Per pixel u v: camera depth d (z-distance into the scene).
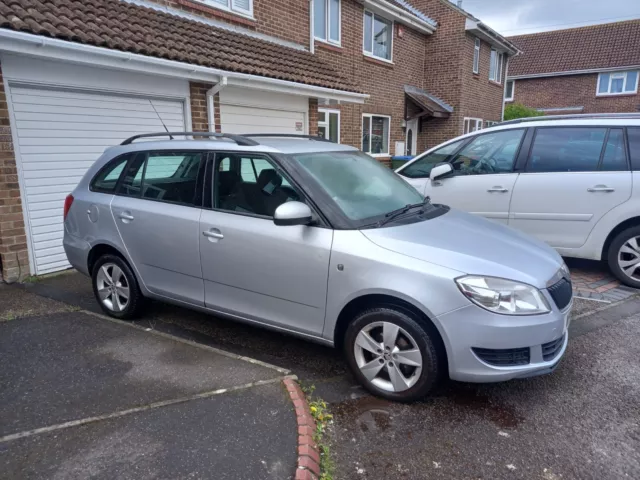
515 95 29.20
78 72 5.91
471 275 2.96
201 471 2.45
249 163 3.78
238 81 7.25
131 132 6.71
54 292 5.35
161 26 7.13
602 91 26.78
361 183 3.88
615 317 4.72
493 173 6.11
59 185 6.00
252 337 4.32
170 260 4.07
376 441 2.87
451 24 16.47
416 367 3.12
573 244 5.70
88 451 2.58
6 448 2.60
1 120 5.28
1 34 4.59
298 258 3.40
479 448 2.81
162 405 3.03
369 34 13.95
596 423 3.04
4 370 3.47
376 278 3.11
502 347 2.93
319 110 12.08
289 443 2.69
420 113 15.79
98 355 3.72
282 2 9.93
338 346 3.51
